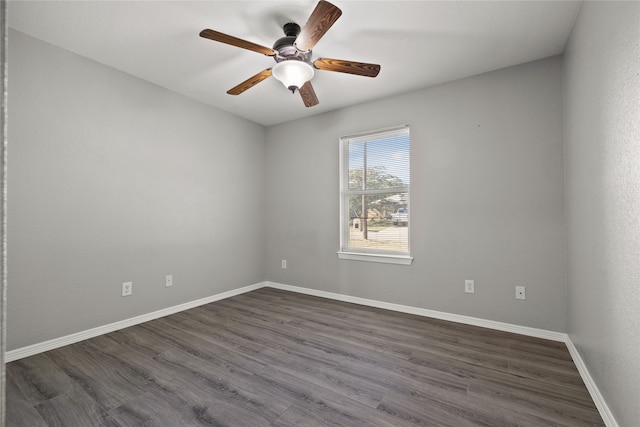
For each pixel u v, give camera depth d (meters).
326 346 2.38
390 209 3.39
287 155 4.14
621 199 1.31
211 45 2.37
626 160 1.26
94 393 1.77
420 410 1.61
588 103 1.75
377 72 2.16
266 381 1.89
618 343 1.36
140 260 2.89
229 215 3.80
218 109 3.67
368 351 2.29
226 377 1.94
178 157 3.23
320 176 3.83
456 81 2.91
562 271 2.44
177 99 3.22
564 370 2.00
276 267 4.24
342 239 3.69
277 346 2.39
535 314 2.54
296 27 2.08
